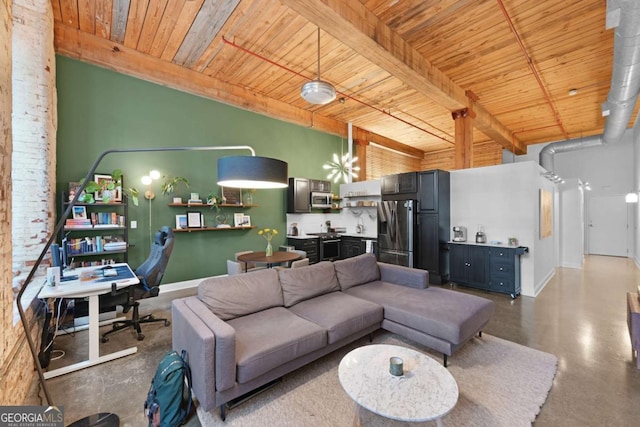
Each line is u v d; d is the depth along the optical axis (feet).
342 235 23.16
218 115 17.38
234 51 13.37
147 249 14.66
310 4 8.63
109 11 10.79
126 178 14.03
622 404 6.30
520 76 15.07
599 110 19.90
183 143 15.92
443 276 17.31
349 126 23.58
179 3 10.25
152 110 14.79
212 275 17.22
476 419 5.83
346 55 13.58
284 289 9.36
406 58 11.98
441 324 7.71
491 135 22.74
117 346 9.20
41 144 10.16
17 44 9.62
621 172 27.55
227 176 8.59
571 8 10.17
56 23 11.54
